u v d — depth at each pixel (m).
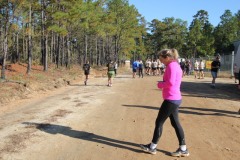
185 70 38.28
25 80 20.67
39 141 8.15
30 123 10.05
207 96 16.78
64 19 32.12
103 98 15.75
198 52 84.50
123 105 13.56
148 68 39.50
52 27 28.56
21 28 26.58
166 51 6.84
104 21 46.66
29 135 8.68
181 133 7.05
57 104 13.87
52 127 9.55
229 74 38.22
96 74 38.69
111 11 53.50
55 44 50.44
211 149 7.61
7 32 21.25
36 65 36.25
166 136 8.55
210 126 9.78
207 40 80.56
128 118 10.88
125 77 33.34
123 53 73.19
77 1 30.92
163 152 7.34
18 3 21.20
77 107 13.04
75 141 8.17
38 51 47.09
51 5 29.39
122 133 8.91
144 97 16.14
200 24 84.19
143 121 10.41
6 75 22.80
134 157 7.02
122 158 6.96
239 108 12.91
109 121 10.41
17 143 7.96
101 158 6.97
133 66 32.34
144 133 8.90
